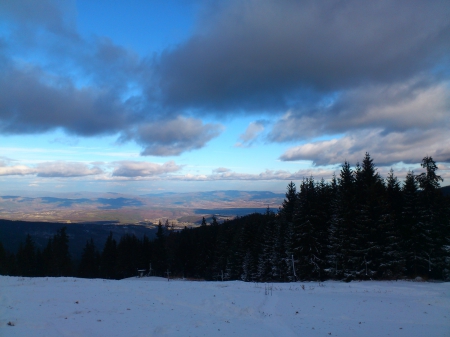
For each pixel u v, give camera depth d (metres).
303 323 10.94
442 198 30.08
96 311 12.09
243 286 20.02
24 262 59.16
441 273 28.77
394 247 27.44
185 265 61.62
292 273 33.59
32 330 9.20
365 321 11.01
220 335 9.44
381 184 31.53
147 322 10.72
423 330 9.71
